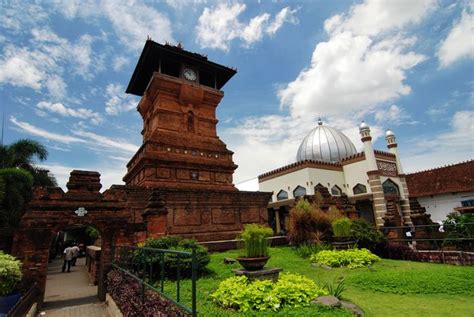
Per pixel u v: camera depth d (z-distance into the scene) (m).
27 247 9.75
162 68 23.08
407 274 8.63
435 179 30.92
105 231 11.27
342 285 7.60
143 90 25.56
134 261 9.09
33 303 8.80
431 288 7.61
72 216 10.71
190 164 19.20
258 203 19.72
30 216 10.05
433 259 12.48
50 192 10.68
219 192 17.78
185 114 21.20
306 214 15.45
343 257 11.18
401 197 30.53
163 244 10.09
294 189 30.31
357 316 5.54
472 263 11.16
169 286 7.98
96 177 11.80
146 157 17.55
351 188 30.94
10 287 8.31
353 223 14.94
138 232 11.98
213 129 22.48
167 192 15.80
